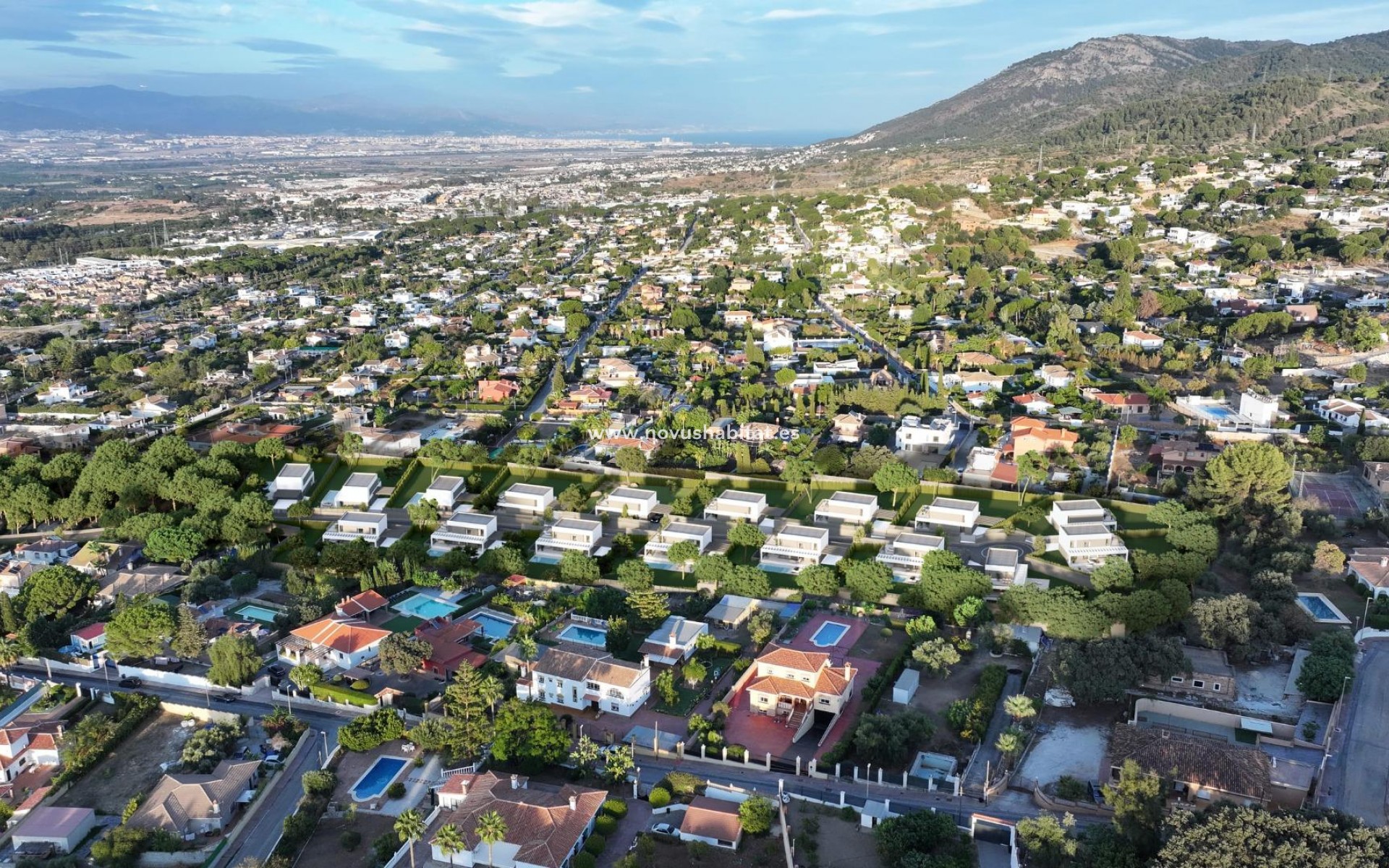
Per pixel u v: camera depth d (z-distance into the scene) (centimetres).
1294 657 19150
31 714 18975
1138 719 17462
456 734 17225
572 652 19325
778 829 15038
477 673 18788
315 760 17525
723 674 19988
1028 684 18462
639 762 17025
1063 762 16425
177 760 17800
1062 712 17838
